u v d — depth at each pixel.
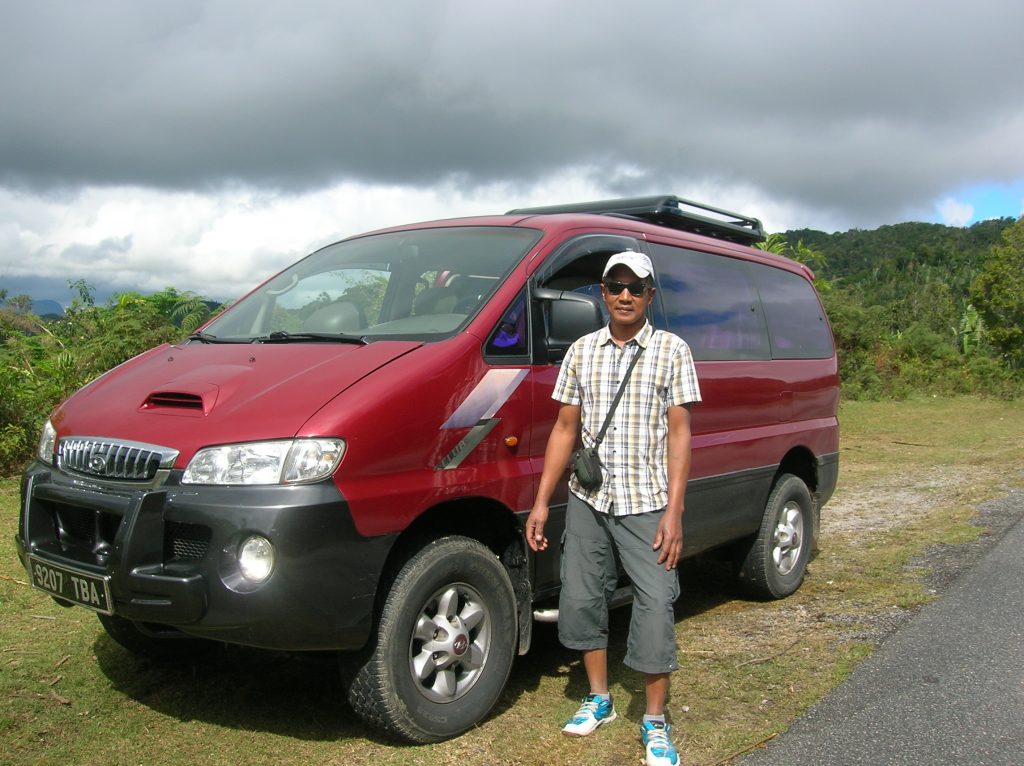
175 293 11.50
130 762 3.34
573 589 3.60
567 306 3.98
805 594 5.80
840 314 24.05
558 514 4.01
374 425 3.31
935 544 6.98
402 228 5.01
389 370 3.51
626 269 3.42
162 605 3.15
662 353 3.47
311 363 3.64
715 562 6.73
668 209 5.28
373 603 3.28
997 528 7.47
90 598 3.32
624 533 3.48
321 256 5.05
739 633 5.00
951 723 3.75
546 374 3.98
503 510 3.79
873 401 22.73
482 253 4.30
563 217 4.59
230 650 4.52
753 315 5.62
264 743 3.53
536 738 3.61
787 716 3.82
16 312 12.00
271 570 3.06
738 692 4.09
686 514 4.76
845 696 4.03
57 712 3.73
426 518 3.60
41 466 3.73
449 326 3.85
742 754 3.48
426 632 3.46
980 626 4.96
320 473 3.16
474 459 3.66
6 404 8.38
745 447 5.21
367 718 3.41
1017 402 23.05
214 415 3.37
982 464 11.59
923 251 129.25
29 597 5.09
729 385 5.11
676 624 5.19
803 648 4.68
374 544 3.26
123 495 3.30
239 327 4.57
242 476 3.16
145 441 3.36
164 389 3.60
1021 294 33.59
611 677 4.32
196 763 3.35
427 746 3.51
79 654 4.35
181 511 3.17
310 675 4.24
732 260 5.63
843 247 189.62
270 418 3.28
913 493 9.47
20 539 3.67
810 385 6.00
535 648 4.73
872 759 3.44
